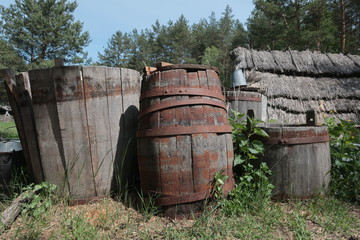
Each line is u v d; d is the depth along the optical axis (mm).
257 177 2994
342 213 2779
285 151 2969
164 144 2619
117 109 3117
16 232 2311
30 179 3213
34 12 24062
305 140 2977
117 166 3113
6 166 3078
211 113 2732
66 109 2863
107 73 3037
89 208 2803
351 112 9391
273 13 25359
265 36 27547
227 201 2691
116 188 3109
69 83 2865
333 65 11078
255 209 2744
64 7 25516
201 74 2812
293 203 2951
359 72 10891
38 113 2896
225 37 48062
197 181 2602
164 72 2797
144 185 2775
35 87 2885
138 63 49562
